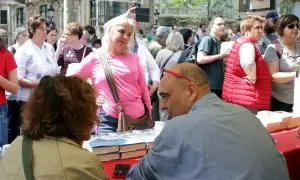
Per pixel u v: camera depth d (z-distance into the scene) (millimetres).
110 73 3711
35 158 1905
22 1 26234
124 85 3734
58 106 1992
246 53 4500
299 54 4699
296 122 3975
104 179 1983
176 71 2221
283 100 4840
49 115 1980
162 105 2281
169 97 2221
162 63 6188
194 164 1861
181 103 2209
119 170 2713
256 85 4566
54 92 2006
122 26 3699
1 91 4266
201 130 1904
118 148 2959
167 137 1954
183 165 1890
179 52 6215
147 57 5160
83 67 3760
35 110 1990
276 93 4859
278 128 3828
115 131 3697
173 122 1991
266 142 1971
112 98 3717
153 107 5617
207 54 5582
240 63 4555
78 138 2061
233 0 34312
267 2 7207
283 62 4672
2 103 4285
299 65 4656
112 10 25703
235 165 1831
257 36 4570
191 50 5828
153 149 2014
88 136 2113
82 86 2080
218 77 5574
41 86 2037
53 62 5262
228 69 4742
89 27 10438
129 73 3730
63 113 1993
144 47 5242
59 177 1854
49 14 26156
